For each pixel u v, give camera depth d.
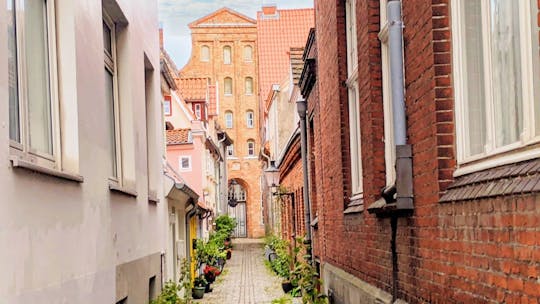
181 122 31.75
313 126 15.46
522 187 3.56
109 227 6.80
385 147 7.41
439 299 5.12
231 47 67.56
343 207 9.89
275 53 48.72
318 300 11.86
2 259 3.86
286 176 25.44
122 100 8.45
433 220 5.18
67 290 5.16
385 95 7.33
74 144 5.52
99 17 6.62
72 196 5.36
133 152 8.48
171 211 14.95
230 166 63.38
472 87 4.66
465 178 4.72
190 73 67.12
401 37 5.93
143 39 9.87
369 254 7.98
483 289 4.17
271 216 36.38
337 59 9.91
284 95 30.42
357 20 8.23
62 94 5.53
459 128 4.87
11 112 4.50
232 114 66.25
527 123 3.77
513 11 3.96
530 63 3.72
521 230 3.60
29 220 4.33
